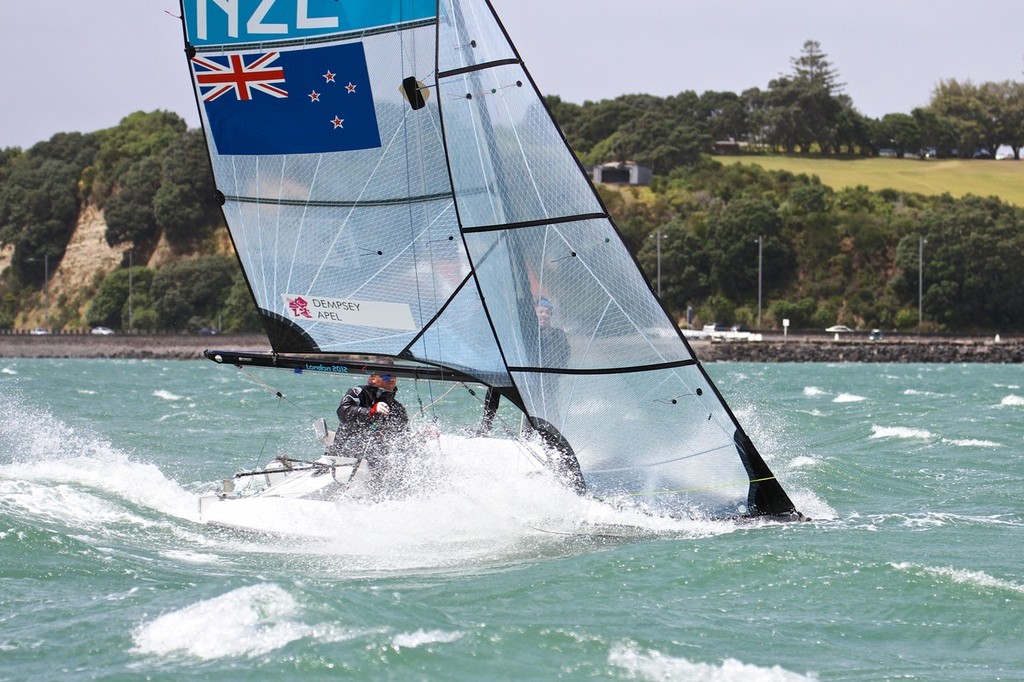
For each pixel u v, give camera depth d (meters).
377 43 28.83
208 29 29.19
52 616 21.05
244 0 28.94
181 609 21.06
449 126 28.83
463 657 19.19
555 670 18.86
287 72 29.08
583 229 29.08
